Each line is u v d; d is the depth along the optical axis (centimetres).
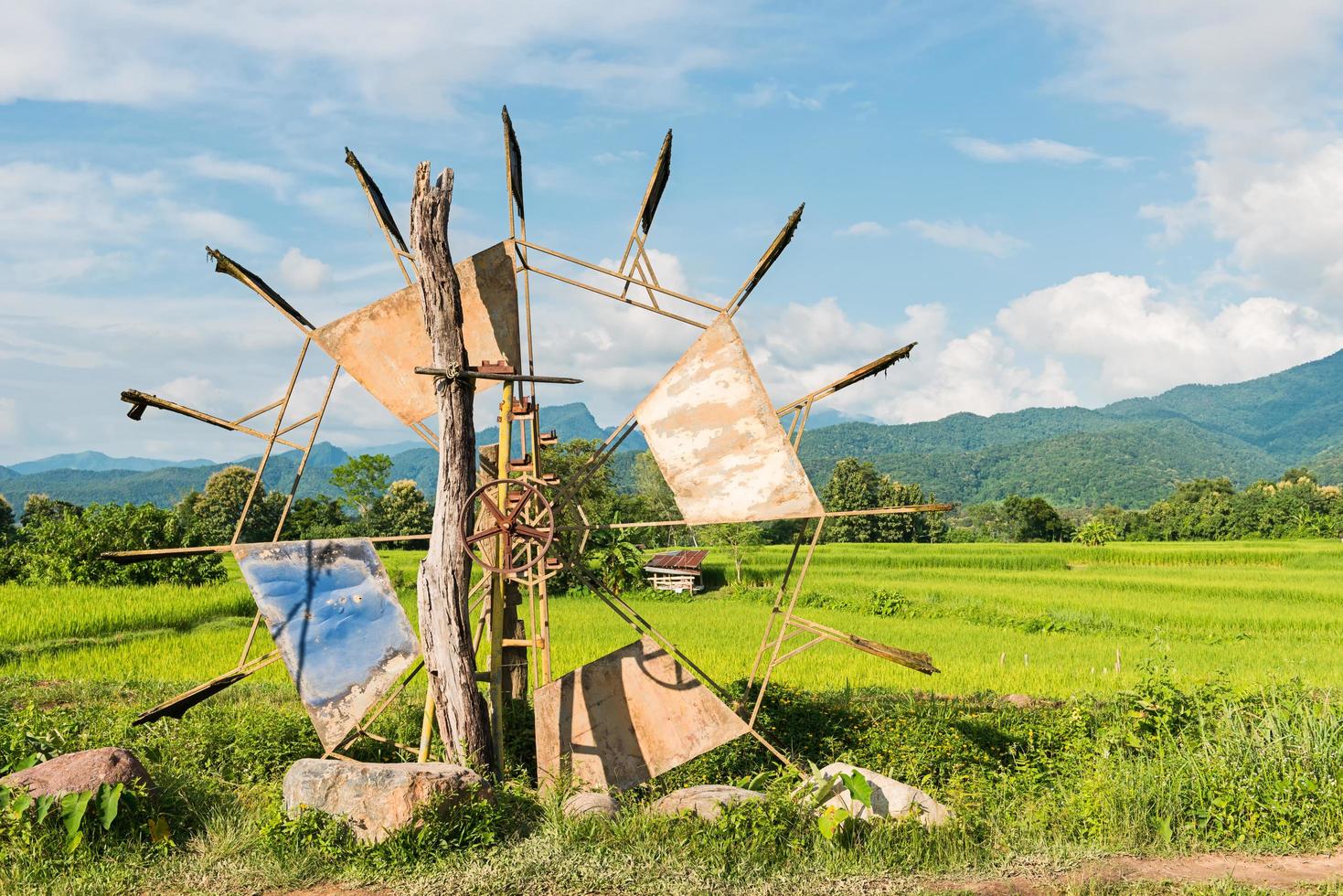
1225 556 5475
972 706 1338
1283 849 805
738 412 998
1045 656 1961
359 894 669
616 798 911
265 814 784
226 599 2438
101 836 729
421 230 937
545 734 995
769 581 3838
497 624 977
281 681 1489
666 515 7094
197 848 747
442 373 928
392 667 1005
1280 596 3406
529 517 1079
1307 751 941
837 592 3434
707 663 1753
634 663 1008
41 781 740
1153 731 1105
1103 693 1469
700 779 1021
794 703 1211
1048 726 1189
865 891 695
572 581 2944
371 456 7656
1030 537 9456
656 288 1033
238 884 680
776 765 1054
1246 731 1023
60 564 2798
